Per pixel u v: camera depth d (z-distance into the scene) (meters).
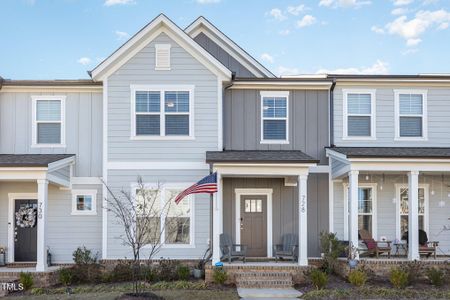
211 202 16.84
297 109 18.11
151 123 17.02
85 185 17.39
